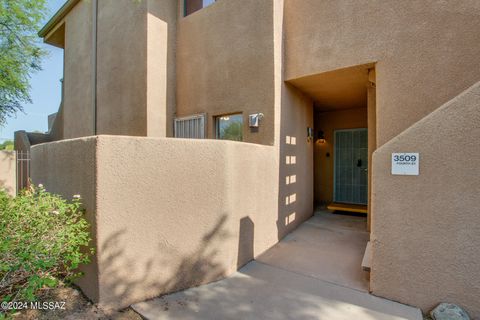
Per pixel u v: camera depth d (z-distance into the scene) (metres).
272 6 5.86
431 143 3.28
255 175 5.18
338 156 10.20
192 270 3.99
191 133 7.40
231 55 6.59
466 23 4.34
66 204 3.47
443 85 4.51
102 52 8.95
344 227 7.24
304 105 7.70
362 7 5.25
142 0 7.28
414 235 3.39
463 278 3.09
